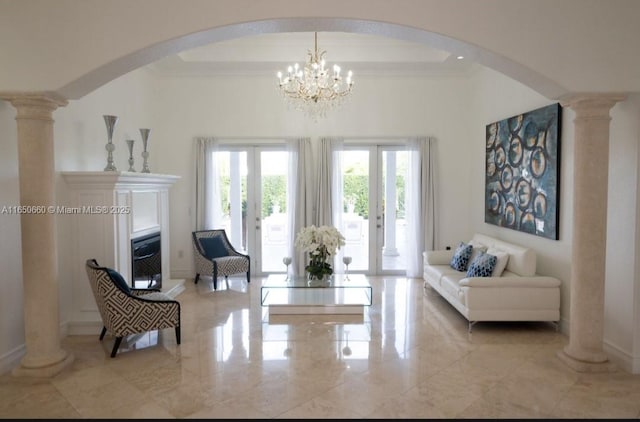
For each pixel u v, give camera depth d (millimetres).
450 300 4633
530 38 3020
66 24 2986
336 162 6402
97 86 3293
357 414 2641
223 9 2932
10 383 3078
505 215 5234
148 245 5023
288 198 6434
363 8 2922
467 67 6168
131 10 2965
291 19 2934
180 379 3131
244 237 6633
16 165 3430
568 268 4051
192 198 6391
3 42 3002
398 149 6594
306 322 4449
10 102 3084
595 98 3098
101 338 3951
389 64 6047
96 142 4707
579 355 3289
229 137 6418
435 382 3074
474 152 6320
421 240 6484
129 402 2805
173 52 3221
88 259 4094
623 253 3273
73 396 2891
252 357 3529
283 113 6398
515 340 3928
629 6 3035
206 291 5742
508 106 5223
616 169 3324
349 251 6680
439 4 2967
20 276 3477
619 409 2701
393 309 4926
